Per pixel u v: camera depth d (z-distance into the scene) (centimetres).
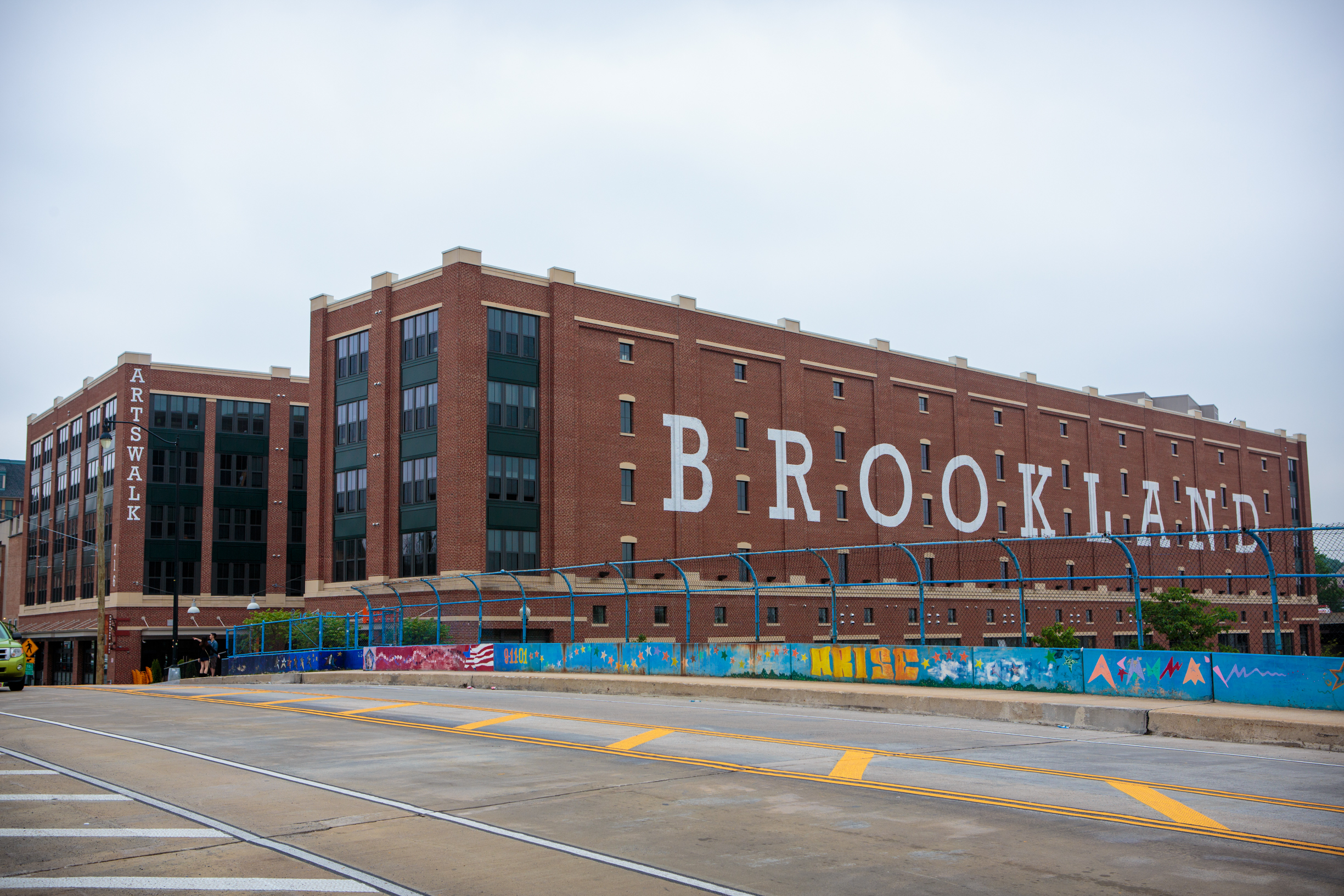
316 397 5394
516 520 4819
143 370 6512
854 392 6316
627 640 2962
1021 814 1029
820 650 2539
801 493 5928
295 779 1244
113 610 6262
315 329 5453
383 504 4972
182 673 5500
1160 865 834
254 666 4469
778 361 5934
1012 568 6925
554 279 5062
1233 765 1364
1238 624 6259
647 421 5319
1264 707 1827
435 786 1196
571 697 2545
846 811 1044
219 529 6588
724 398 5669
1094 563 7431
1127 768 1334
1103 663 2072
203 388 6669
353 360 5291
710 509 5500
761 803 1088
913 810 1048
